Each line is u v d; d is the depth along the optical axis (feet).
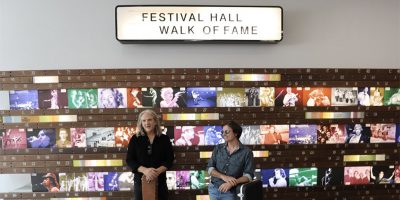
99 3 9.06
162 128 9.28
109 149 9.23
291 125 9.48
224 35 9.01
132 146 8.05
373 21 9.57
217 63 9.31
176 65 9.26
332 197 9.58
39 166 9.22
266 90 9.40
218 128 9.36
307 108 9.47
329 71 9.47
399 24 9.56
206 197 9.35
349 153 9.60
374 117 9.59
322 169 9.60
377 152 9.64
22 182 9.26
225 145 7.92
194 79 9.25
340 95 9.55
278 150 9.49
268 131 9.45
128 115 9.20
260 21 9.05
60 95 9.14
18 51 9.04
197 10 8.95
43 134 9.21
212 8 8.96
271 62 9.41
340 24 9.50
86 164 9.25
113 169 9.25
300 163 9.55
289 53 9.43
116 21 8.79
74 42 9.09
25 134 9.19
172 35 8.93
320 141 9.55
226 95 9.34
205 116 9.32
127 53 9.17
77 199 9.25
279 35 9.07
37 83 9.08
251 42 9.16
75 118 9.18
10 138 9.18
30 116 9.14
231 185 7.22
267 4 9.32
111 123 9.20
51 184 9.26
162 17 8.88
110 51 9.14
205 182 9.37
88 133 9.22
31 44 9.04
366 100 9.59
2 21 8.98
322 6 9.45
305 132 9.53
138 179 7.93
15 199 9.18
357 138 9.59
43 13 9.02
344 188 9.61
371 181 9.68
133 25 8.83
